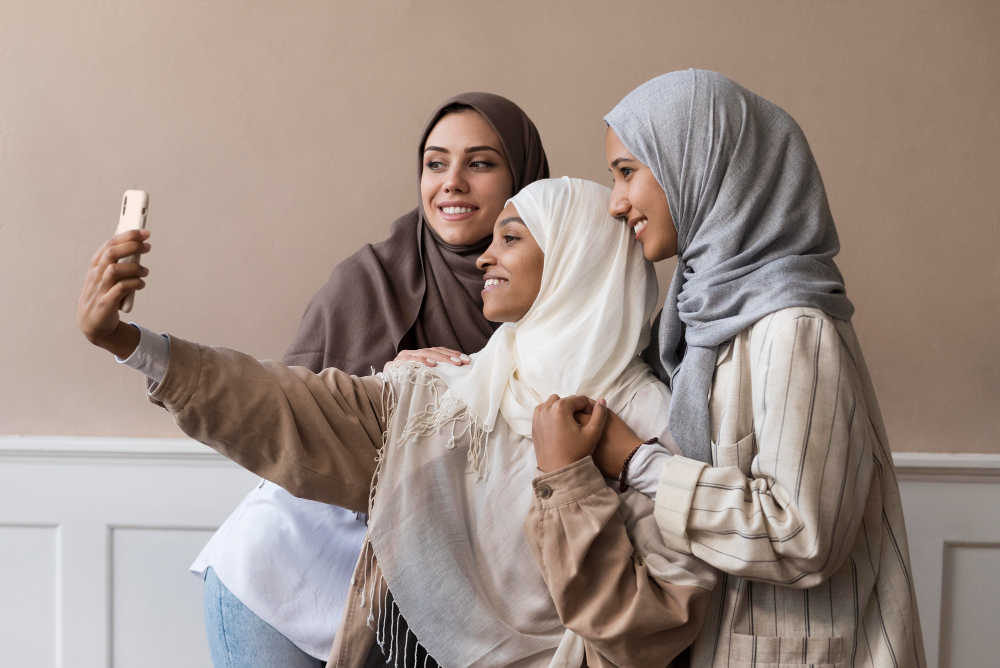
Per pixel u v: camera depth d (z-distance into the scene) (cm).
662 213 117
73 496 207
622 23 207
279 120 208
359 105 208
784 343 103
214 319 210
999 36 204
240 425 106
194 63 207
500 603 112
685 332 121
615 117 120
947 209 205
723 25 206
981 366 206
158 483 207
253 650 142
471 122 171
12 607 208
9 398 210
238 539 151
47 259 209
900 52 204
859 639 108
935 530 202
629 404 119
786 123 118
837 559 101
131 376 211
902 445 206
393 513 112
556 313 123
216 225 209
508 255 126
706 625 110
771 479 102
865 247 205
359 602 114
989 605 203
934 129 204
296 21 207
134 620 208
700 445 109
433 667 121
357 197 209
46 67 207
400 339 168
